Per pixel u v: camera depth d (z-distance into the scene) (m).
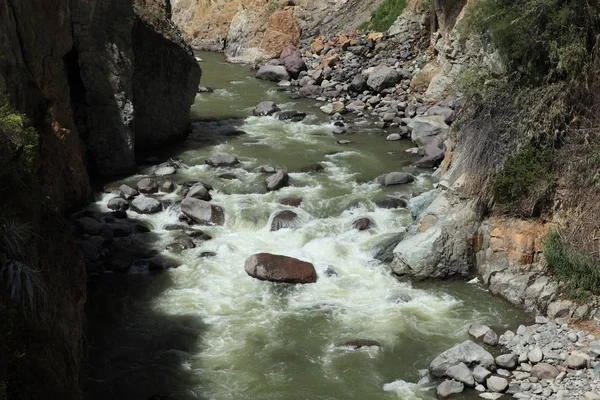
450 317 11.96
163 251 14.11
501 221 12.85
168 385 10.29
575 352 10.52
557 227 12.30
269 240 14.59
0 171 9.35
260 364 10.77
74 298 9.93
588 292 11.62
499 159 13.09
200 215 15.37
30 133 11.41
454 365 10.34
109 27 17.53
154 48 19.61
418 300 12.48
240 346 11.21
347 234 14.67
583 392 9.73
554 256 11.99
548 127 12.64
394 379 10.45
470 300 12.47
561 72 12.84
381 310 12.16
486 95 13.71
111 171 17.67
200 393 10.12
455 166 13.97
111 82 17.47
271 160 18.97
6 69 13.47
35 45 14.72
